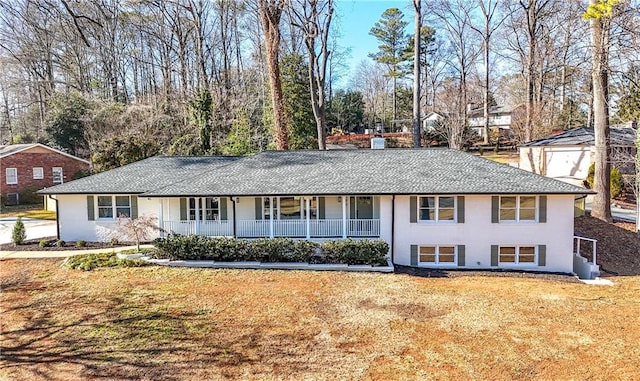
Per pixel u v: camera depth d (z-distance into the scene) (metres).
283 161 20.73
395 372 8.67
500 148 46.66
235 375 8.65
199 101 32.91
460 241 17.03
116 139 30.73
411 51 59.56
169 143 34.34
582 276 16.72
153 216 19.30
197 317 11.53
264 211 18.75
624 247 19.02
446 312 11.80
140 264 16.30
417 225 17.14
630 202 26.59
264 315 11.65
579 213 21.77
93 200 19.75
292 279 14.87
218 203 18.88
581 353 9.39
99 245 19.39
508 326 10.83
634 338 10.13
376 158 20.34
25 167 34.94
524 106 46.19
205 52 40.91
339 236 17.98
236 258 16.58
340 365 8.98
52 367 9.10
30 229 23.34
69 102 39.22
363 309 12.05
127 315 11.69
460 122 40.62
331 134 57.47
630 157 23.58
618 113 26.28
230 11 41.28
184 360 9.28
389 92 72.56
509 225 16.75
